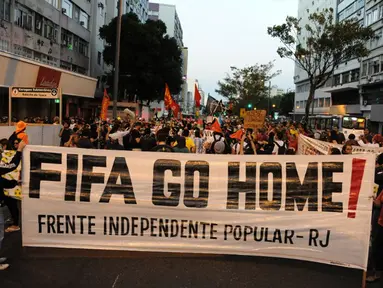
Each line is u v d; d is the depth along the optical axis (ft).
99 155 18.02
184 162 17.95
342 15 196.34
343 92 181.37
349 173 17.13
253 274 17.19
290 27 101.71
